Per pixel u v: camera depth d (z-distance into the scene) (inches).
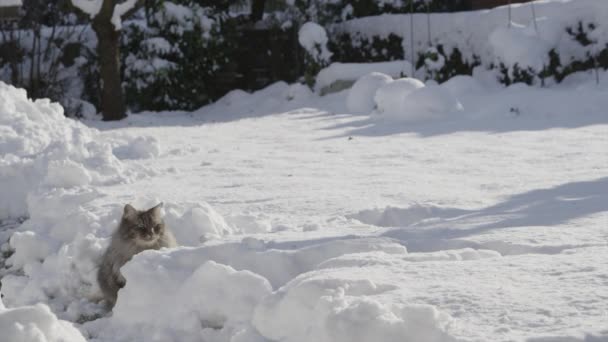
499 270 195.0
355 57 1180.5
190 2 1189.7
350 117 848.9
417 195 360.5
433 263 209.2
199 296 222.7
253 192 391.5
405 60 1066.1
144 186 430.3
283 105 1072.8
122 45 1156.5
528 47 871.1
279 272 241.6
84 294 284.0
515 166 444.8
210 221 305.4
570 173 404.5
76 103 1079.0
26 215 443.5
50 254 332.8
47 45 1115.9
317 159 520.4
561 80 872.3
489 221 274.2
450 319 159.9
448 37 1021.8
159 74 1130.7
